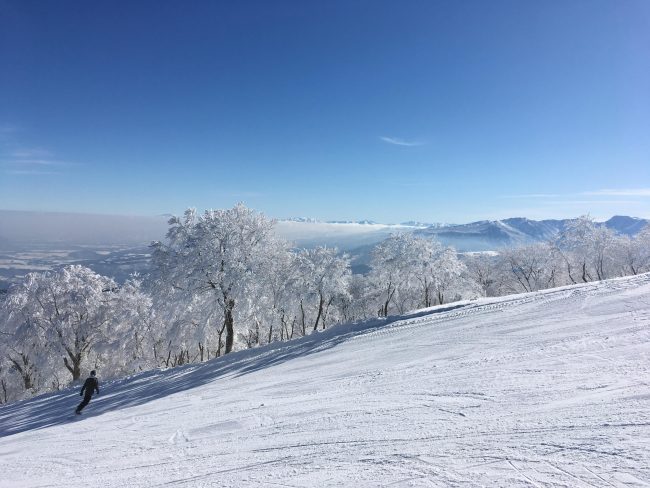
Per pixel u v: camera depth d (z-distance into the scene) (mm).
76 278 38406
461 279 49562
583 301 16359
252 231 30875
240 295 28391
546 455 4395
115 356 38812
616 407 5383
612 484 3596
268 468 5715
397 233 47719
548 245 56062
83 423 13188
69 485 6910
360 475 4836
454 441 5305
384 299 51562
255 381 14852
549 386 6906
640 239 50438
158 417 11492
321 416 7988
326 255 42625
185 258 29625
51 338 35719
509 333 13305
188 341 32969
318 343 21031
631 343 9000
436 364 10953
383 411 7410
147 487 5984
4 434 15289
